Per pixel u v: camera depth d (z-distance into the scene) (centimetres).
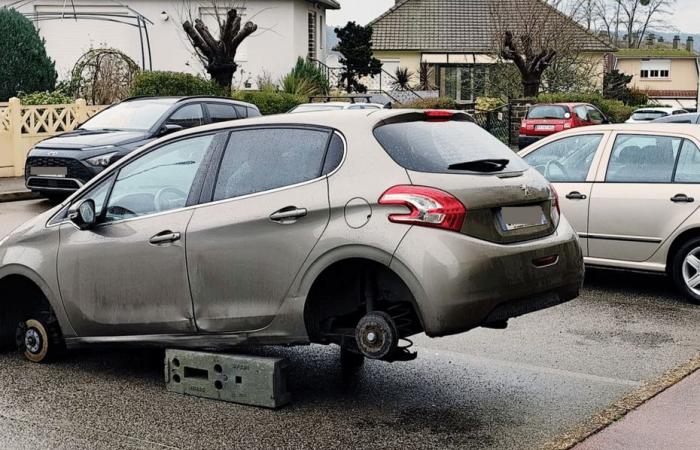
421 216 536
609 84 5547
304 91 3384
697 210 896
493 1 4312
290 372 675
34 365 698
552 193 618
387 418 572
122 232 639
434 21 5447
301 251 566
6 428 557
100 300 648
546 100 3594
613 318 848
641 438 519
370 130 575
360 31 4084
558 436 536
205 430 552
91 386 643
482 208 549
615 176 948
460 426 557
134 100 1769
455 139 597
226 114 1803
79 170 1552
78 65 2845
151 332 631
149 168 649
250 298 588
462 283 530
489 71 4362
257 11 3628
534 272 569
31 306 725
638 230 926
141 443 530
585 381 649
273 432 548
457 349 737
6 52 2489
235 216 594
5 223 1436
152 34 3628
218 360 607
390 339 548
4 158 2041
